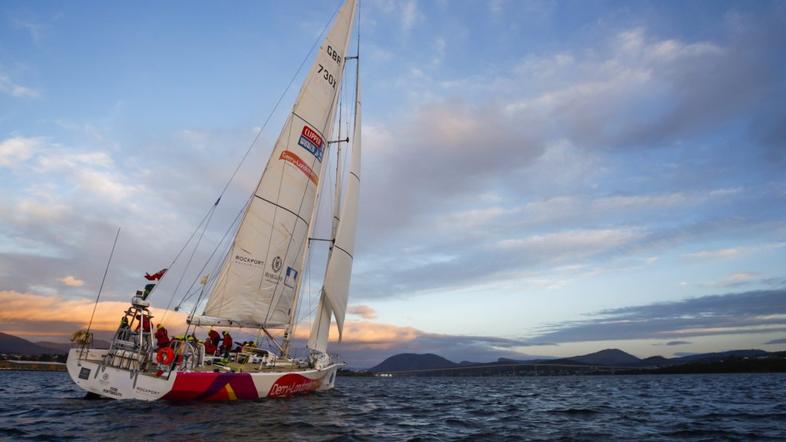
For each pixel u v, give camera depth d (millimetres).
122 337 14742
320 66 20953
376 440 11484
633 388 48438
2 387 24828
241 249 17922
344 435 11758
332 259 21328
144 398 14242
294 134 19734
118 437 10047
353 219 22453
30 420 11891
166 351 14273
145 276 14672
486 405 23922
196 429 11094
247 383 15758
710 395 32750
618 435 13391
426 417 17297
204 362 15859
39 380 34812
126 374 14367
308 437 11039
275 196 18938
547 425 15594
